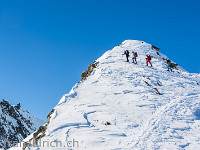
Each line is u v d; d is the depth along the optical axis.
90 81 25.56
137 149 10.88
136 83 23.91
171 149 10.88
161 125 13.67
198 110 16.11
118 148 11.16
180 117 15.20
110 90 21.81
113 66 30.11
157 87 23.28
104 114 16.33
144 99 19.44
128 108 17.53
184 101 18.02
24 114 100.19
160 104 18.36
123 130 13.70
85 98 20.50
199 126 14.05
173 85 24.42
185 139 12.20
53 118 17.09
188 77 30.95
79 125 14.69
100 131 13.60
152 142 11.55
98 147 11.64
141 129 13.46
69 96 21.34
